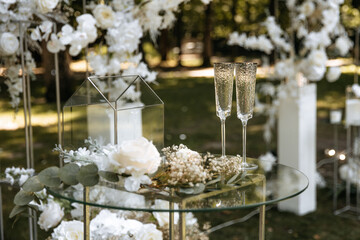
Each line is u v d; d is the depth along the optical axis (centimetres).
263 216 176
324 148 549
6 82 262
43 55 746
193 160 151
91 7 262
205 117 786
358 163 386
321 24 357
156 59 1568
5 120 598
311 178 368
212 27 1384
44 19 229
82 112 168
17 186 222
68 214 211
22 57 232
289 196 138
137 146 143
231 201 135
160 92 1042
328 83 1042
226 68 157
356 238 326
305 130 353
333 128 648
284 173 163
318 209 380
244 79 159
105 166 146
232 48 1342
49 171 154
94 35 244
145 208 130
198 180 147
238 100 162
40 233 260
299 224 350
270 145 584
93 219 185
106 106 163
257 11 1140
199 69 1366
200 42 1727
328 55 382
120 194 141
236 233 330
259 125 708
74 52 244
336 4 340
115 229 181
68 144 170
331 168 475
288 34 370
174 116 798
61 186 152
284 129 356
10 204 308
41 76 893
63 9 249
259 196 139
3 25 229
